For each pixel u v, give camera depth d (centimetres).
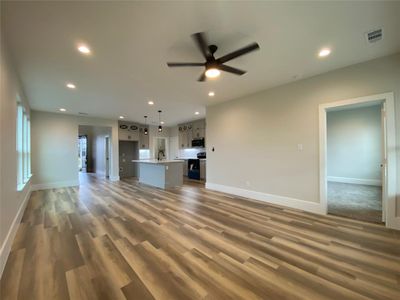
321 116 352
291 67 324
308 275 184
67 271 190
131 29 221
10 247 233
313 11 196
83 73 335
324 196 351
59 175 640
